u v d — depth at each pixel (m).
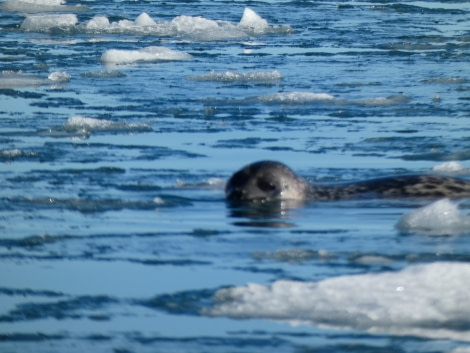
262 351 20.62
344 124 48.44
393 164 39.44
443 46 79.50
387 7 105.31
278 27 87.94
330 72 66.62
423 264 24.70
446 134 45.72
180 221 30.70
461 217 30.41
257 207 32.44
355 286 23.56
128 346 20.98
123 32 86.62
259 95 56.47
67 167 38.31
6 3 100.50
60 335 21.58
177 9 102.69
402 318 22.02
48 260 26.75
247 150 41.84
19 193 34.12
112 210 32.03
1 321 22.39
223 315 22.50
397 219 31.00
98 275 25.42
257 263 26.30
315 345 20.86
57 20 88.38
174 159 39.91
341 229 29.80
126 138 44.34
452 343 20.84
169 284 24.59
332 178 36.78
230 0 111.62
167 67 68.50
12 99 54.94
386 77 64.44
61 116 49.78
